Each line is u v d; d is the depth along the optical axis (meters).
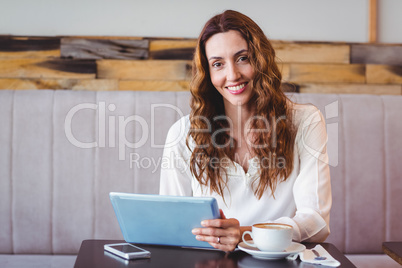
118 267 0.93
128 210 1.07
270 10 2.25
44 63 2.15
